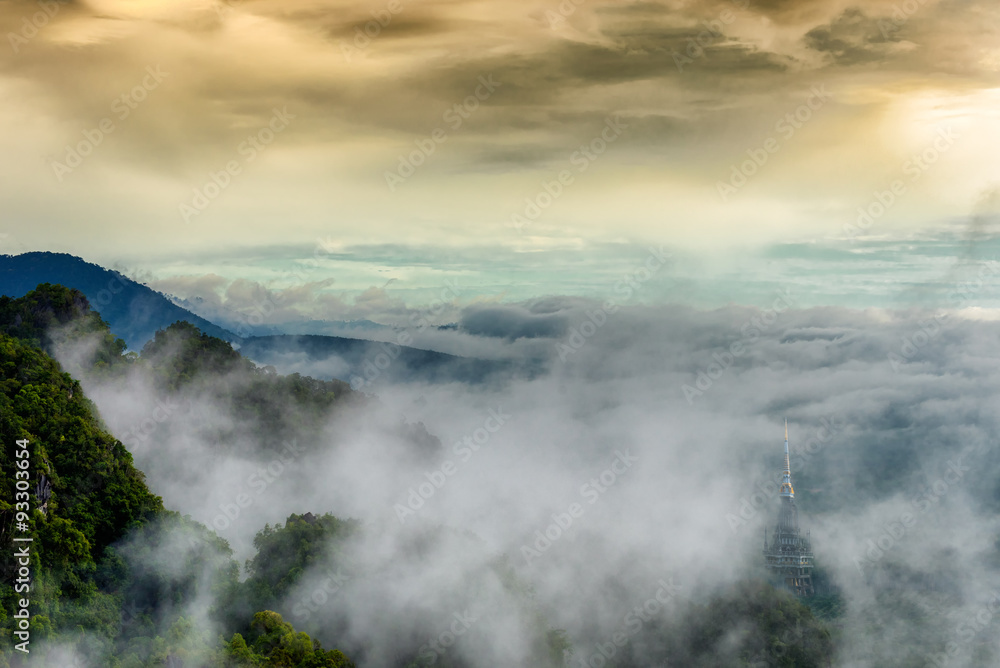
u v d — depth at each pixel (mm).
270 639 151125
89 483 161750
